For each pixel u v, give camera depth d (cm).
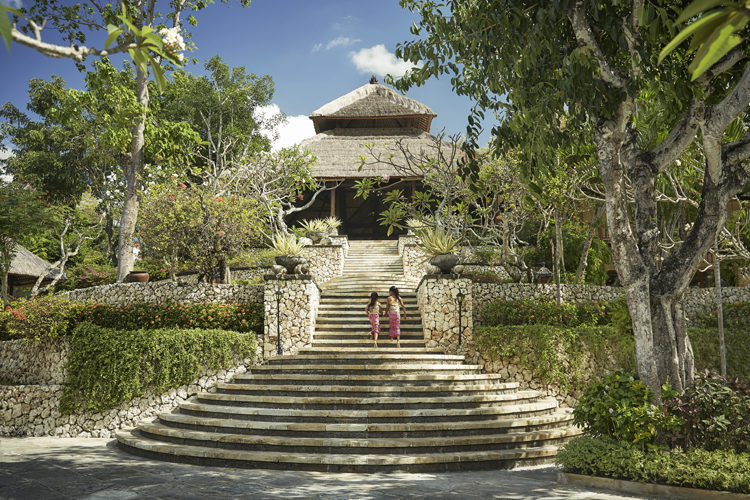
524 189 1484
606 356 1370
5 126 3186
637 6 712
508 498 696
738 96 749
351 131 3434
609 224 852
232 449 982
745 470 691
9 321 1548
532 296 1591
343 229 3384
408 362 1315
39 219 1805
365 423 1041
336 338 1487
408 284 1955
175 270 1620
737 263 1883
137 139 2039
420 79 981
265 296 1451
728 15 211
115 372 1307
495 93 893
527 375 1344
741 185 840
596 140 852
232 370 1373
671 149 879
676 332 855
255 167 2281
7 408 1357
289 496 704
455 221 1767
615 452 768
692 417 770
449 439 972
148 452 1020
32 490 734
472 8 900
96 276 2333
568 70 750
